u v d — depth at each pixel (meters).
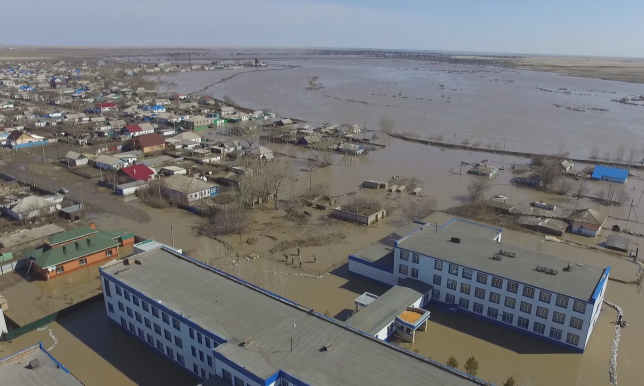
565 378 50.03
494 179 126.62
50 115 198.62
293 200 104.50
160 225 91.44
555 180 119.75
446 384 38.75
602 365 52.12
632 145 164.50
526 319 57.28
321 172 131.62
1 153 144.50
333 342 44.22
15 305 63.28
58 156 141.88
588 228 88.00
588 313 52.25
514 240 86.31
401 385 38.56
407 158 148.88
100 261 75.75
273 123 196.50
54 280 69.94
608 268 59.62
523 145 165.50
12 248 76.56
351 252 80.88
